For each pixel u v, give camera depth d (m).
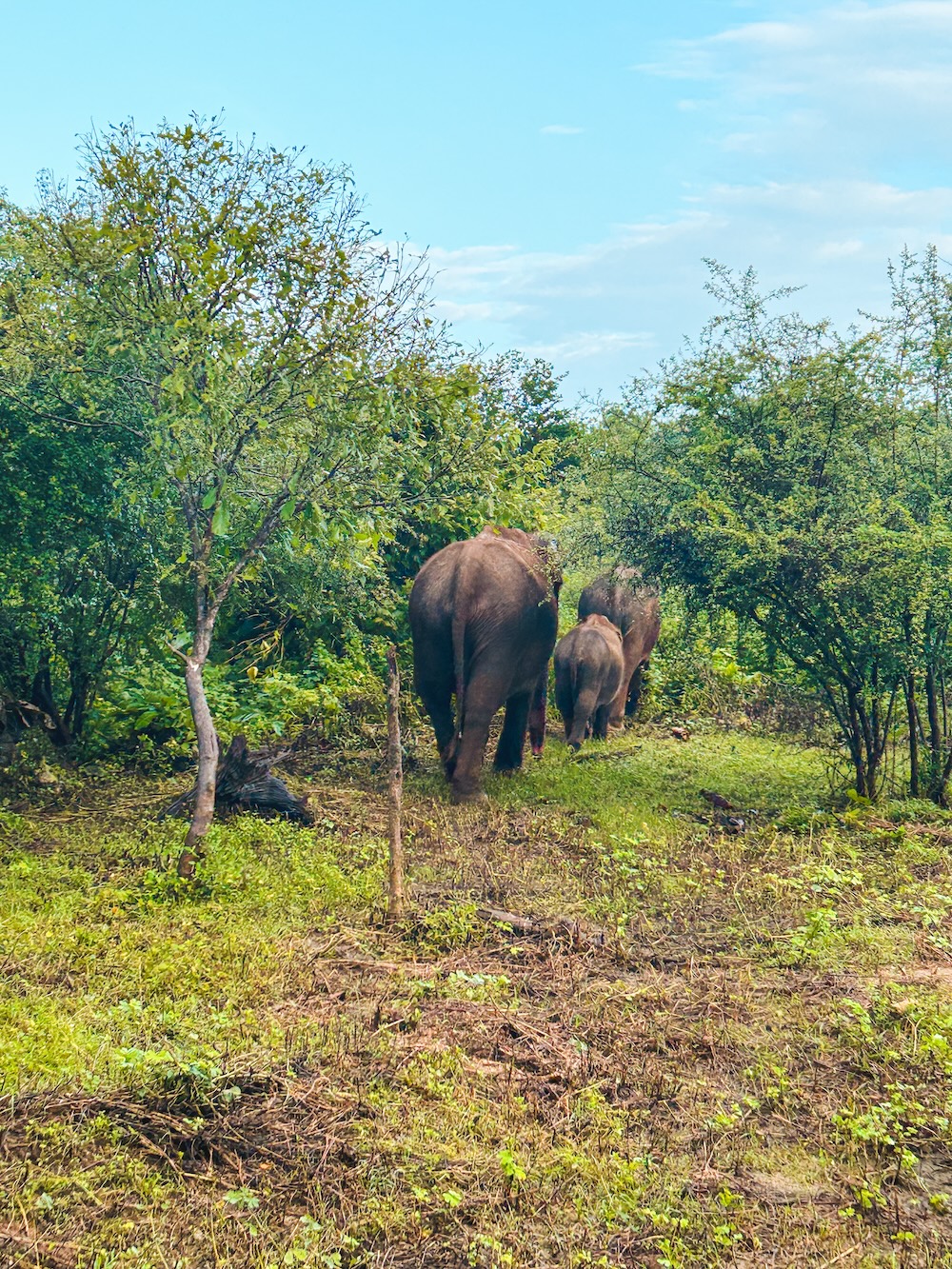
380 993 6.01
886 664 9.90
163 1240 3.91
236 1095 4.67
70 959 6.07
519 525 12.68
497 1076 5.14
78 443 9.31
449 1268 3.91
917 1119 4.79
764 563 9.89
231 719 12.02
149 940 6.41
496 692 10.36
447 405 8.38
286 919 6.99
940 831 9.28
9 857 7.88
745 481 10.66
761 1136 4.75
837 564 9.73
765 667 15.62
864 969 6.55
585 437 11.45
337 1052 5.18
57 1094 4.60
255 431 8.23
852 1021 5.78
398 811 7.19
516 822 9.59
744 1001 6.02
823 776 11.49
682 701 15.48
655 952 6.79
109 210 8.06
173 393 7.71
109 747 11.02
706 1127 4.78
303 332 8.07
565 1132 4.70
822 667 10.52
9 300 8.63
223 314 8.09
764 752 12.90
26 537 9.58
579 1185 4.34
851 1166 4.55
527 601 10.59
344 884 7.57
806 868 8.09
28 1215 3.91
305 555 10.57
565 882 8.00
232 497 8.48
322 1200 4.18
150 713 11.09
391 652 7.30
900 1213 4.24
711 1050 5.49
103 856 8.07
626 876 8.09
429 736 12.53
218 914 6.94
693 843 9.03
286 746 11.71
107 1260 3.75
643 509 10.85
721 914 7.49
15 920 6.55
